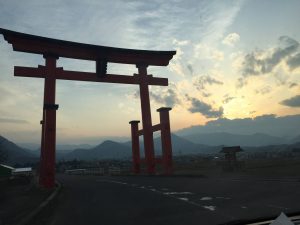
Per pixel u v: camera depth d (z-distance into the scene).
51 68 27.20
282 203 12.31
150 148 33.09
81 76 29.19
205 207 12.43
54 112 25.34
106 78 30.48
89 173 63.22
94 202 16.12
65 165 108.38
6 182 38.03
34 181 36.91
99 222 10.71
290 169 32.38
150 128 32.78
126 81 31.53
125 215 11.73
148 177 32.94
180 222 9.81
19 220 11.33
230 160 34.81
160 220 10.31
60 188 24.80
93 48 29.36
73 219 11.71
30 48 27.02
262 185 19.27
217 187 19.48
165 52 32.50
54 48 27.83
